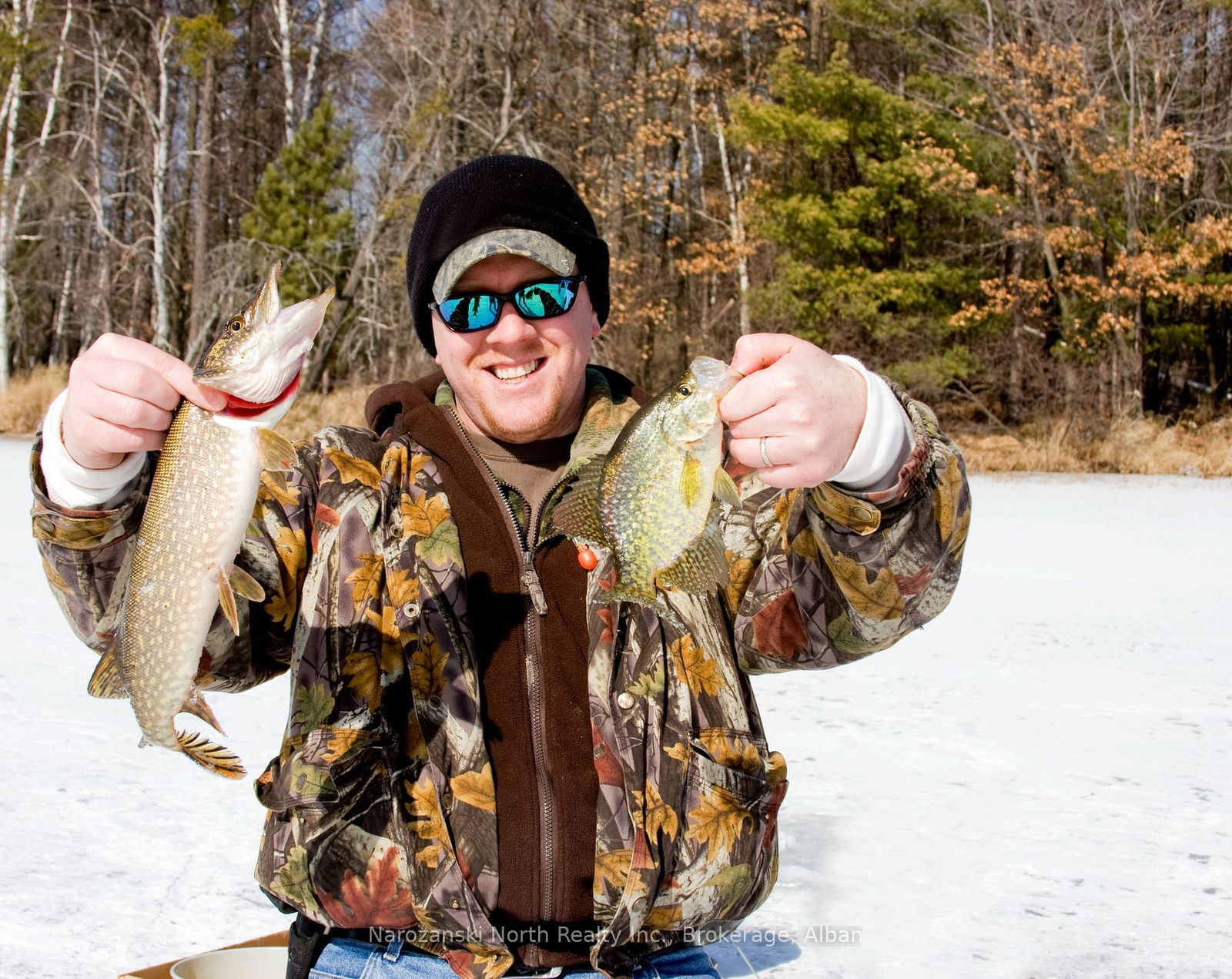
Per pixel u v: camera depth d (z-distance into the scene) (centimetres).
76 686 587
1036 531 1332
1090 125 2477
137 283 4066
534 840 216
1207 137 2688
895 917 347
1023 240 2670
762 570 224
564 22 3125
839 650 220
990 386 2988
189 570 197
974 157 2847
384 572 220
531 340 233
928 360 2716
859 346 2877
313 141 3105
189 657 200
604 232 3028
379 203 3005
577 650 224
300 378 200
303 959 221
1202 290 2581
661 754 212
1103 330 2545
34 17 3597
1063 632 764
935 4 2830
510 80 2962
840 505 192
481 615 225
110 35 3962
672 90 3073
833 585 215
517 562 229
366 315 3181
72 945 317
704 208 3631
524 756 219
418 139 2897
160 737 202
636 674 213
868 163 2727
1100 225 2608
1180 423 2797
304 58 4075
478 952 208
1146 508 1605
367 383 3178
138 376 188
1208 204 2859
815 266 2834
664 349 3238
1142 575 1008
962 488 203
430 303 249
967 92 2794
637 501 189
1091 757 502
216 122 4259
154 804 429
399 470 228
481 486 235
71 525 197
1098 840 407
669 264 3312
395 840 211
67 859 376
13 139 3553
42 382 2973
